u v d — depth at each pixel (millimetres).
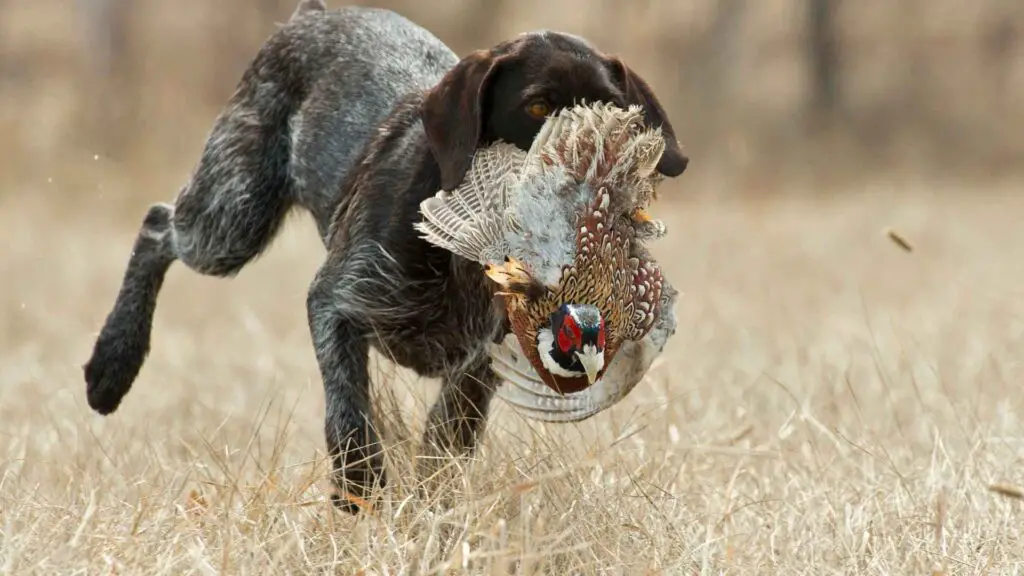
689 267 50656
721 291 44125
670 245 57812
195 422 24344
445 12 107438
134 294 23094
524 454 18938
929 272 48812
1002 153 103625
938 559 17219
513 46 16969
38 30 99062
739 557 17266
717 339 34312
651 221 15492
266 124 22172
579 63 16672
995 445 21750
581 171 14742
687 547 17031
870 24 115562
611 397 15484
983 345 32719
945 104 108500
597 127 14875
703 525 18172
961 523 18703
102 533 16562
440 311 18562
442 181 16703
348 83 21453
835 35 106188
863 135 103875
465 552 14930
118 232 65000
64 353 34094
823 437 22609
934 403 25656
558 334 14445
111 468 20297
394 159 18734
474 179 16141
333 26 22250
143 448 21453
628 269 15070
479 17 106938
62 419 24703
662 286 15555
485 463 18516
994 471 20344
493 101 16828
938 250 55531
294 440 23719
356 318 18766
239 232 22156
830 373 28188
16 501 17938
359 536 16609
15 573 15258
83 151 83812
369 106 21109
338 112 21312
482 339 18250
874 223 66312
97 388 22781
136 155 84062
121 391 22891
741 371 29078
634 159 14914
